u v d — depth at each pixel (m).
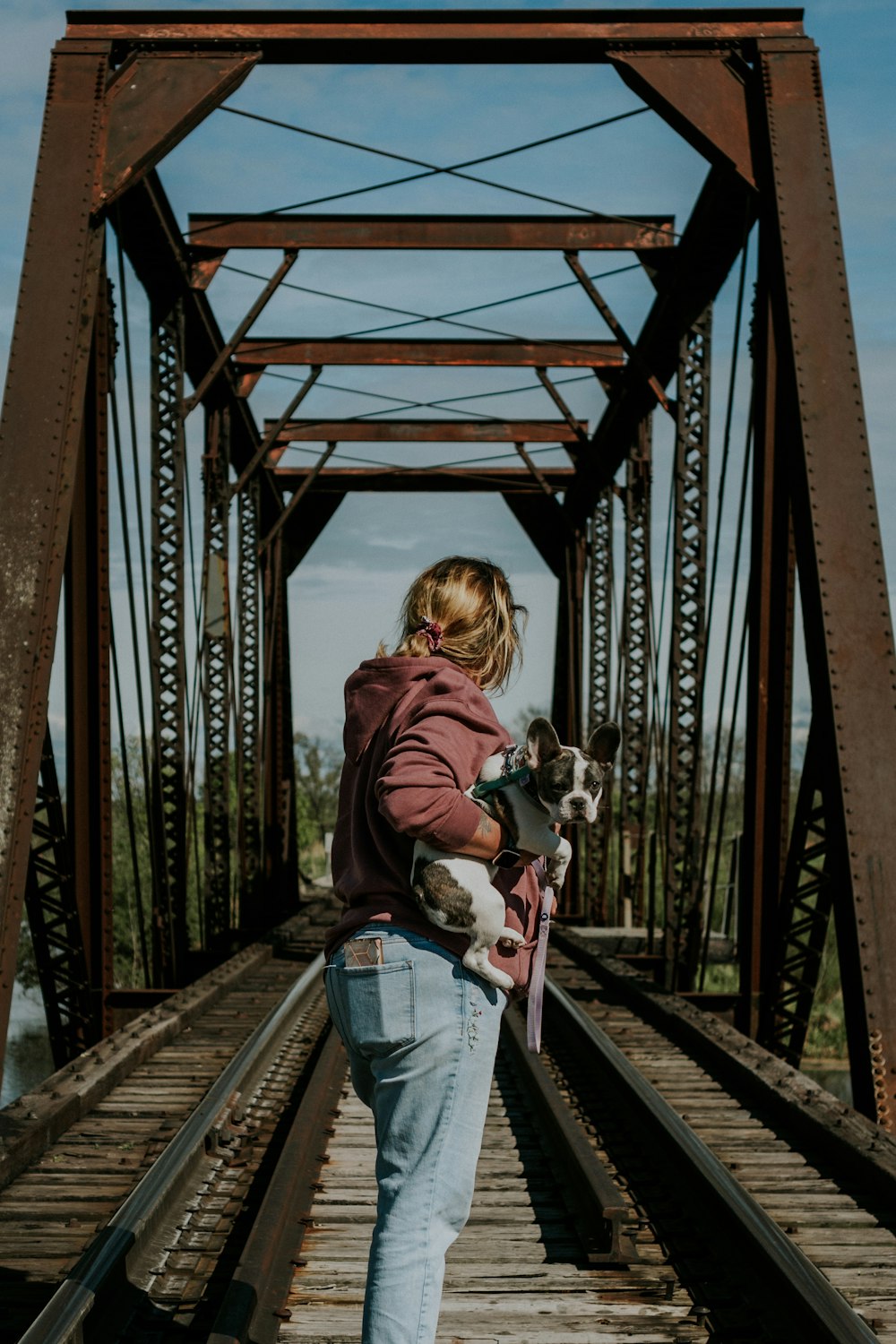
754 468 9.82
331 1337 3.70
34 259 8.10
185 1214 4.84
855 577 7.53
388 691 2.60
